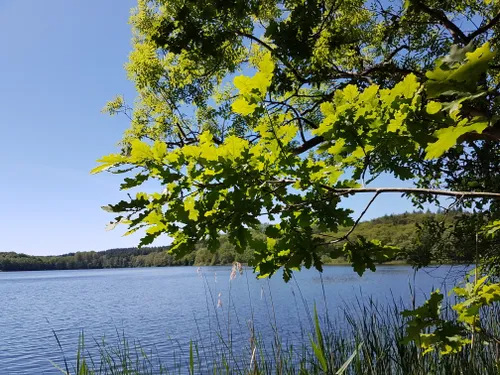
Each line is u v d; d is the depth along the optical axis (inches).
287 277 73.5
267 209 69.2
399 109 64.7
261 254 75.0
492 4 251.0
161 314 1274.6
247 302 1127.6
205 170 65.9
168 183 64.6
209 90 353.7
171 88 380.2
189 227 64.2
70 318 1387.8
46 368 687.1
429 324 79.9
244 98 68.1
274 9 298.8
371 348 165.8
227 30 229.0
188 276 5093.5
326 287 1063.0
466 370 132.8
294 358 179.6
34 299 2433.6
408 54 254.1
